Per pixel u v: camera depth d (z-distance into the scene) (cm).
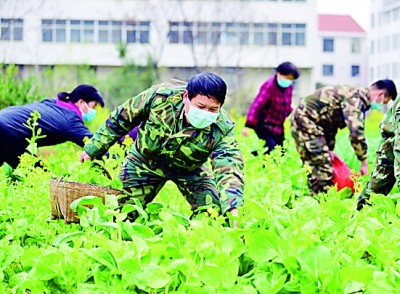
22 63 3659
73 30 3762
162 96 505
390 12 5384
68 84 2177
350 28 6169
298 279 348
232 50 3894
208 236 366
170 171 537
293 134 829
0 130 732
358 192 572
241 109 3216
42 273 356
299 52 3956
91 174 662
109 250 359
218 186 480
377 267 378
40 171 618
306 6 3938
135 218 522
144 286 348
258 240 360
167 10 3791
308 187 823
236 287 347
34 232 508
